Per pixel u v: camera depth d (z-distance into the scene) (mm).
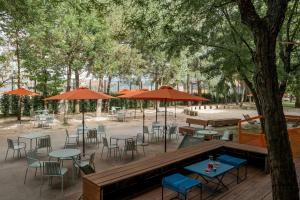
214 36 11219
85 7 9141
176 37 10500
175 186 5023
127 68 22766
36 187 6816
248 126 18312
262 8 10203
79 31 16844
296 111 31766
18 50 18625
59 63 19062
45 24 14297
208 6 9227
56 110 24312
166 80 28047
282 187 3037
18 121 19297
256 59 3145
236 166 6277
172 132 13656
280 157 3049
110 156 10047
